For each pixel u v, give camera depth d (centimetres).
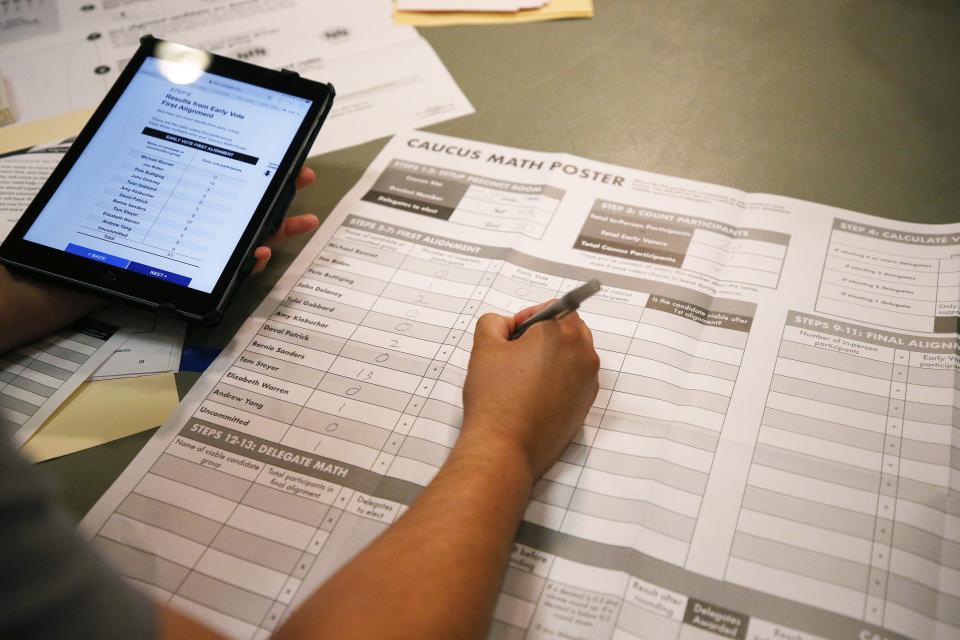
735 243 74
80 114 94
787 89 91
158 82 75
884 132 85
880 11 100
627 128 88
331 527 56
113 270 67
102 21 108
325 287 73
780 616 51
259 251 70
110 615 37
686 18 102
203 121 73
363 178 84
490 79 96
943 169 81
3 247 69
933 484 57
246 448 61
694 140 86
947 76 91
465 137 88
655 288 71
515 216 79
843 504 56
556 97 93
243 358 68
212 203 69
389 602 45
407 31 103
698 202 79
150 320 71
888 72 92
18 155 88
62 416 64
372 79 97
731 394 63
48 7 110
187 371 67
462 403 63
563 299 59
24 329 68
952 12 98
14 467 35
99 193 70
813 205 77
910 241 73
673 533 55
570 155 85
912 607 51
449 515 50
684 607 52
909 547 54
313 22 105
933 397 61
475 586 47
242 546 56
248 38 104
